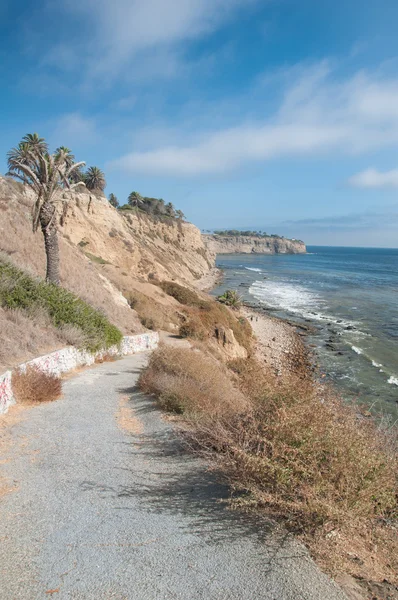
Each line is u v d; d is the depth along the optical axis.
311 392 4.85
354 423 4.61
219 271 100.50
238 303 47.28
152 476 5.08
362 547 3.54
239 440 4.64
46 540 3.65
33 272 18.97
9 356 9.92
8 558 3.38
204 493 4.53
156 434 6.78
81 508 4.26
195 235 96.69
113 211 49.59
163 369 10.20
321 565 3.23
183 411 7.73
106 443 6.41
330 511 3.32
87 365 14.70
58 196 19.47
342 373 26.19
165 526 3.86
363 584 3.07
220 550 3.44
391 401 20.83
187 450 5.83
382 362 29.03
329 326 42.19
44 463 5.56
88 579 3.10
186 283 51.47
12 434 6.76
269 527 3.77
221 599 2.86
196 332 26.55
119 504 4.34
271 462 3.95
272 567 3.20
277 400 4.83
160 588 2.99
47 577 3.13
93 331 15.85
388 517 4.02
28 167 18.58
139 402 9.13
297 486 3.82
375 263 170.25
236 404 6.18
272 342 35.50
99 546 3.54
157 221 85.56
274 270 118.50
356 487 3.59
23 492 4.66
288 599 2.85
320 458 3.86
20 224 25.34
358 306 55.25
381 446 4.68
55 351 12.03
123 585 3.03
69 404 8.96
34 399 8.99
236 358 26.89
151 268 46.62
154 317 28.39
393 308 53.88
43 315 14.05
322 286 79.56
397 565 3.36
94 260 36.66
